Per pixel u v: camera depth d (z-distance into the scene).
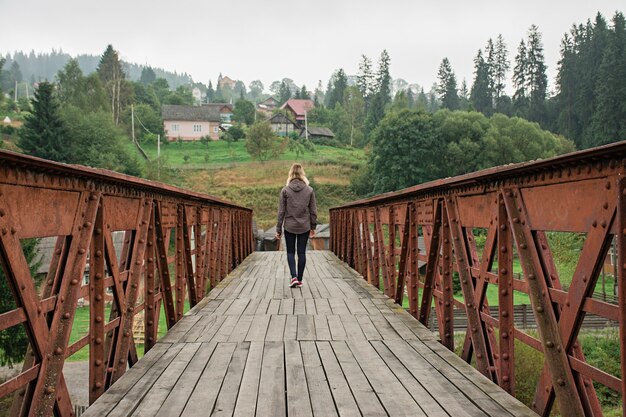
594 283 2.16
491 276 3.21
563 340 2.39
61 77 84.81
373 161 67.69
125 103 99.19
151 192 4.26
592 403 2.34
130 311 3.72
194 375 3.52
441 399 3.01
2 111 97.50
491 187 3.19
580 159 2.11
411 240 5.58
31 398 2.31
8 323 2.04
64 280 2.63
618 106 68.38
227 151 89.00
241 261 12.88
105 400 3.02
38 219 2.34
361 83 139.50
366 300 6.73
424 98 169.50
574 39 91.50
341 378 3.46
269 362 3.86
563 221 2.39
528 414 2.71
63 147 51.28
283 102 188.62
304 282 8.67
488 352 3.45
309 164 76.31
